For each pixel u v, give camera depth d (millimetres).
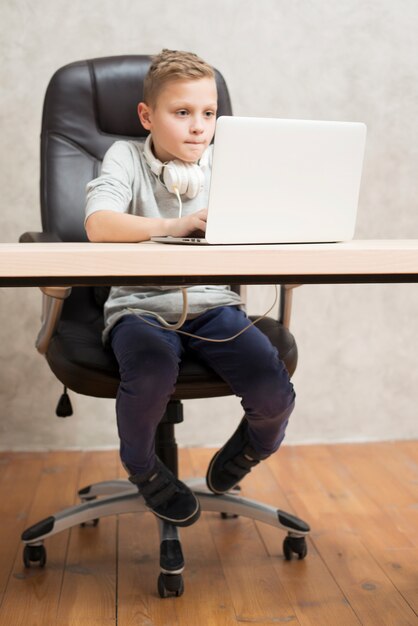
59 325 1719
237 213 1146
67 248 1008
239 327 1568
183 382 1528
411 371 2662
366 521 2002
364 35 2490
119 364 1495
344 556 1801
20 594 1614
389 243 1216
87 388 1517
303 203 1179
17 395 2531
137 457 1519
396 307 2627
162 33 2420
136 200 1619
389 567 1745
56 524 1731
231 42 2443
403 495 2178
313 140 1152
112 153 1629
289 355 1619
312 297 2588
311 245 1111
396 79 2518
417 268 988
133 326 1525
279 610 1555
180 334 1612
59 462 2449
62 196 1825
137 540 1886
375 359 2643
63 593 1620
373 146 2537
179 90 1466
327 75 2492
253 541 1883
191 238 1236
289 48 2465
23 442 2551
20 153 2432
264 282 991
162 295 1606
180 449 2594
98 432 2574
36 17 2379
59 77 1864
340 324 2611
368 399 2656
